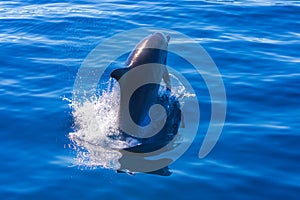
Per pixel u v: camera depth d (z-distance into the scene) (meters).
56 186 8.14
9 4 18.47
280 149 9.20
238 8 17.23
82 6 17.97
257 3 17.80
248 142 9.43
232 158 8.96
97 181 8.27
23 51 13.86
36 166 8.72
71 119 10.27
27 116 10.39
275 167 8.69
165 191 8.00
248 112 10.57
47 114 10.46
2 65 12.98
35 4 18.41
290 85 11.70
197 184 8.18
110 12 17.12
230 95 11.26
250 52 13.70
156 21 16.16
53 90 11.59
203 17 16.50
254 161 8.87
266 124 10.07
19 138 9.64
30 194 7.94
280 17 16.42
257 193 7.99
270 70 12.59
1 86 11.77
